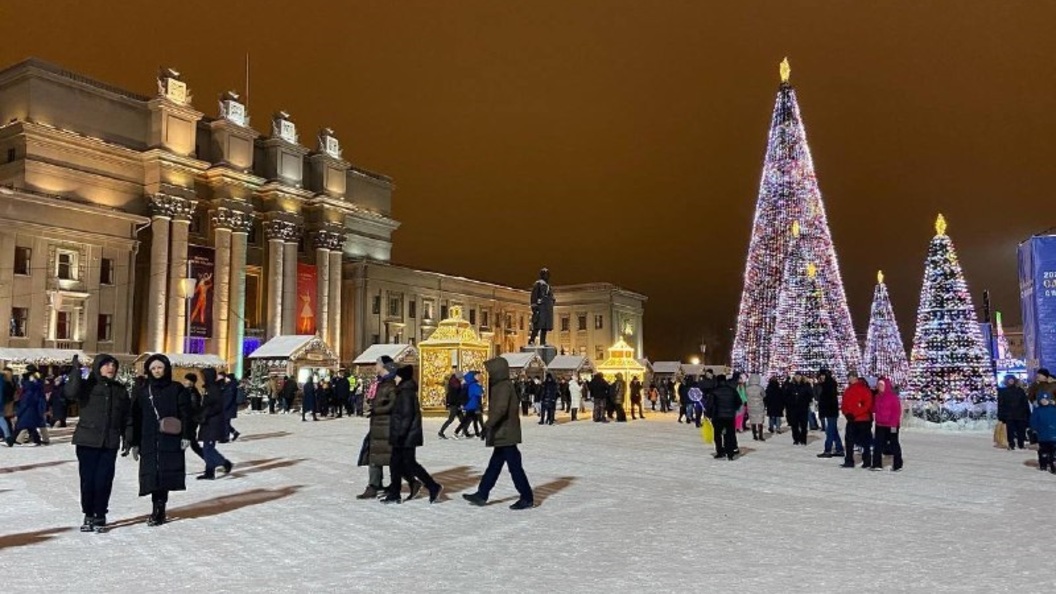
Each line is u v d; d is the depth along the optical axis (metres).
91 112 51.62
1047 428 14.02
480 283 84.00
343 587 6.06
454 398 21.50
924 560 7.00
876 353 41.25
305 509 9.82
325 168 68.31
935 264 25.84
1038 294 21.78
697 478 12.89
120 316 49.00
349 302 70.62
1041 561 6.95
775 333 31.50
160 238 53.00
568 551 7.37
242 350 58.22
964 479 12.94
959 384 24.94
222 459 12.86
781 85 34.09
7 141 48.44
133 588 6.07
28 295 44.34
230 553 7.33
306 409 30.52
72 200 48.00
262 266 63.31
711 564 6.82
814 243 32.28
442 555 7.21
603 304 92.81
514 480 9.92
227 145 59.16
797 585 6.09
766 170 33.94
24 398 18.45
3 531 8.41
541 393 30.95
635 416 35.25
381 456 10.45
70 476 13.05
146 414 8.70
